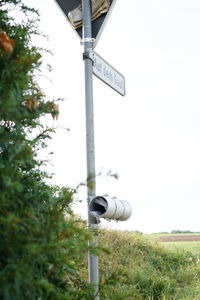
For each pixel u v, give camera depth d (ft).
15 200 5.86
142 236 32.58
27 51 6.49
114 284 7.24
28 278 5.05
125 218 11.43
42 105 6.48
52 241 5.74
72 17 11.87
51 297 5.91
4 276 4.71
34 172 6.86
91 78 11.33
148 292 19.94
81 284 7.76
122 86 13.51
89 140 11.05
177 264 28.73
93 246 6.37
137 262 25.34
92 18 11.73
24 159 5.91
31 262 5.32
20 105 6.18
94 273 10.43
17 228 5.12
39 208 6.38
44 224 6.03
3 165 5.49
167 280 22.33
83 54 11.39
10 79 5.62
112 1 11.56
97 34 11.66
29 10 6.86
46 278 5.98
